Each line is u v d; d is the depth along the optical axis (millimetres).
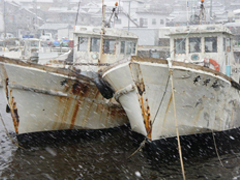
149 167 9969
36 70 10992
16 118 11711
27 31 54969
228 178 9133
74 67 13555
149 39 35656
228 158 10836
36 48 30375
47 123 12289
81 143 12367
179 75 10000
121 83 10664
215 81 10797
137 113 10828
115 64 10336
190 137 11734
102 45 14391
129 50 15328
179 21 47594
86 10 62094
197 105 11047
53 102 11992
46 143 12281
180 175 9367
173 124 10977
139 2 53156
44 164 10109
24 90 11336
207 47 12945
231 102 12336
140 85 10039
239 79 15375
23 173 9383
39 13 60938
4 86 11445
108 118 13836
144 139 11297
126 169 9789
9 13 56750
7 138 13031
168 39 35406
